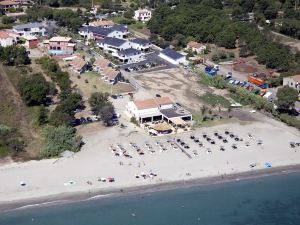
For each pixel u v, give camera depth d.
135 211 97.50
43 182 103.62
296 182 110.00
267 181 109.88
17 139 118.50
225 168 112.88
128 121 135.00
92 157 114.62
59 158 113.50
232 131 130.88
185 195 103.44
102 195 101.12
